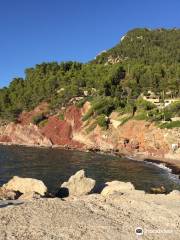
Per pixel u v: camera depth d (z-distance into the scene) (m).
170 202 32.06
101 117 148.62
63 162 94.94
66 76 194.38
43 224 23.89
